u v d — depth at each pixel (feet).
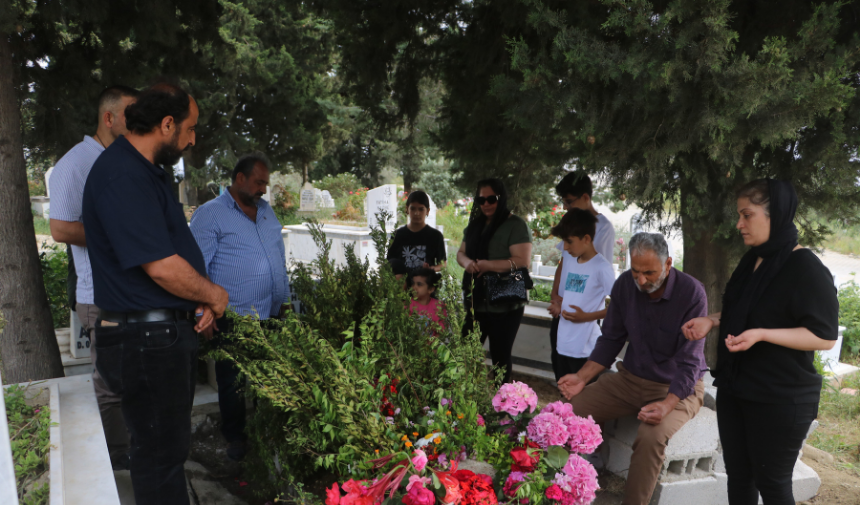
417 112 16.98
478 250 13.61
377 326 7.18
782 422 7.14
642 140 9.11
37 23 14.29
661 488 9.62
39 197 62.85
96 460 6.90
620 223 40.47
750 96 7.54
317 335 7.41
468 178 17.28
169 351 7.28
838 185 9.42
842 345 20.67
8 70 11.68
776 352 7.11
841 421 14.64
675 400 8.94
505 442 6.74
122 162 7.00
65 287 16.38
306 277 10.18
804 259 6.98
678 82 7.99
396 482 5.24
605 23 8.00
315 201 61.16
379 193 42.52
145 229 6.86
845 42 9.16
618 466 10.89
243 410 11.32
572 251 11.85
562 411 7.09
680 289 9.35
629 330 9.87
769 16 9.55
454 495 5.39
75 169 9.12
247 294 11.34
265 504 9.45
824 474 11.71
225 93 53.01
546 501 6.25
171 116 7.30
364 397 6.37
